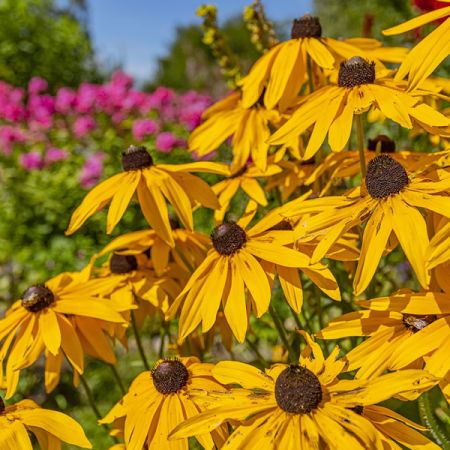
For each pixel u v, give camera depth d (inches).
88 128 60.9
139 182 23.4
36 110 64.0
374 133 35.0
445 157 19.9
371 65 21.5
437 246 17.1
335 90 21.6
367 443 15.9
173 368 20.0
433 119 19.6
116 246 25.4
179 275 25.8
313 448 16.1
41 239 57.8
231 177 26.6
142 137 57.3
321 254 18.4
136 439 19.4
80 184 57.2
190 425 17.0
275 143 21.5
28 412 19.8
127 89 65.6
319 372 17.7
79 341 22.6
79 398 46.6
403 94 20.7
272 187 27.3
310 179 24.2
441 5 24.1
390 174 18.8
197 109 54.6
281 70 24.2
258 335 32.8
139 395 20.3
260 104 26.1
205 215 48.9
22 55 99.2
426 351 17.6
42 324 22.3
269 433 16.6
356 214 18.8
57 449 19.7
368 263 18.3
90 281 24.2
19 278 55.6
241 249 21.1
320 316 25.2
